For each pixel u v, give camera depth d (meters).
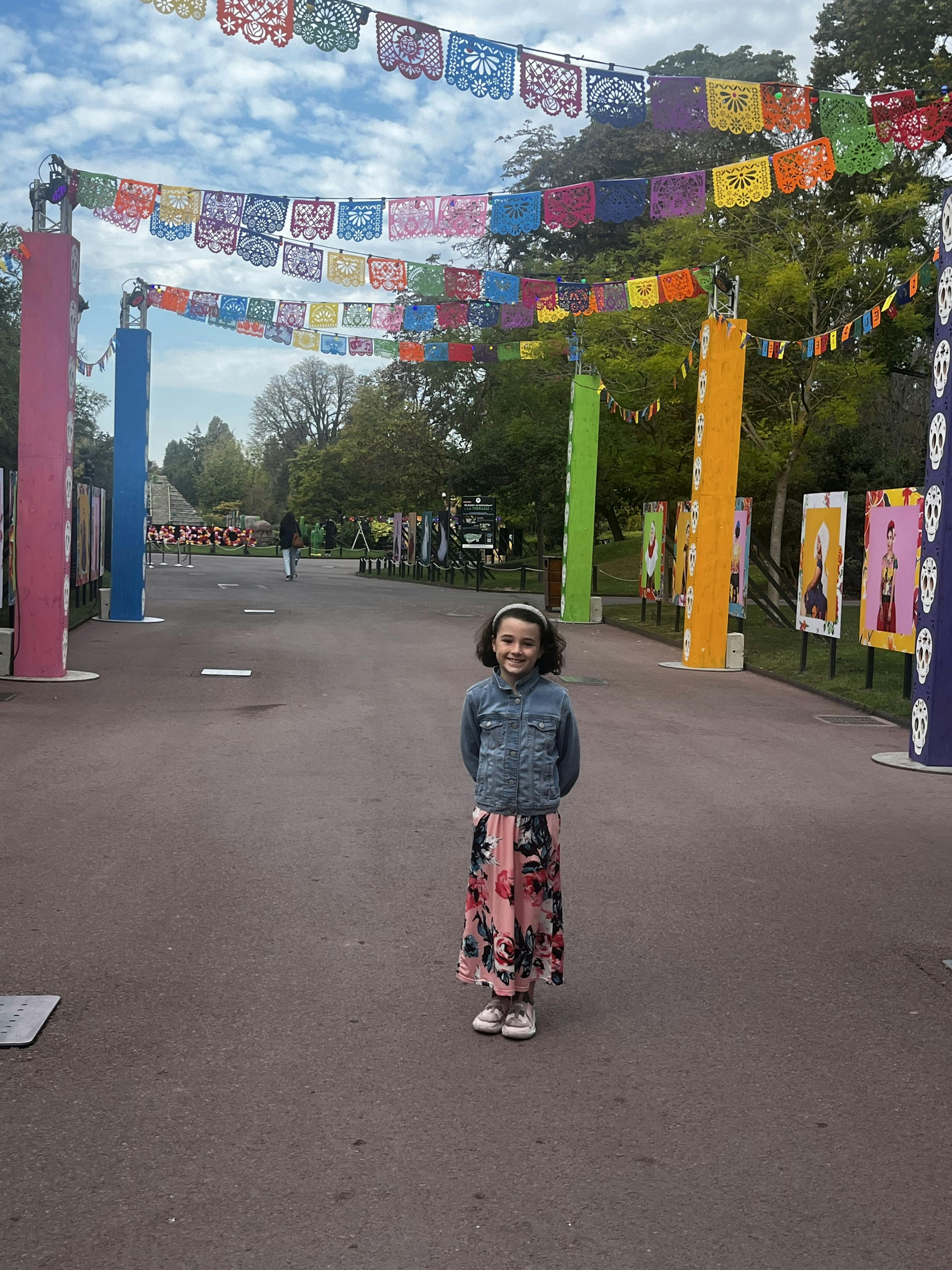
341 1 7.20
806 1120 3.63
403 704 11.77
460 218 10.32
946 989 4.80
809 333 23.55
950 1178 3.30
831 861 6.69
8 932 5.06
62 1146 3.34
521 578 33.34
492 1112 3.62
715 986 4.76
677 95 8.38
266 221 10.59
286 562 34.50
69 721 10.23
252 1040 4.09
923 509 9.77
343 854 6.42
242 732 9.98
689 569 16.42
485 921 4.23
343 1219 3.01
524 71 7.70
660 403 22.22
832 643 14.70
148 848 6.41
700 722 11.50
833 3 33.12
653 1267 2.84
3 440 31.19
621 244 39.50
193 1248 2.87
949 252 9.44
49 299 12.24
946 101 9.05
